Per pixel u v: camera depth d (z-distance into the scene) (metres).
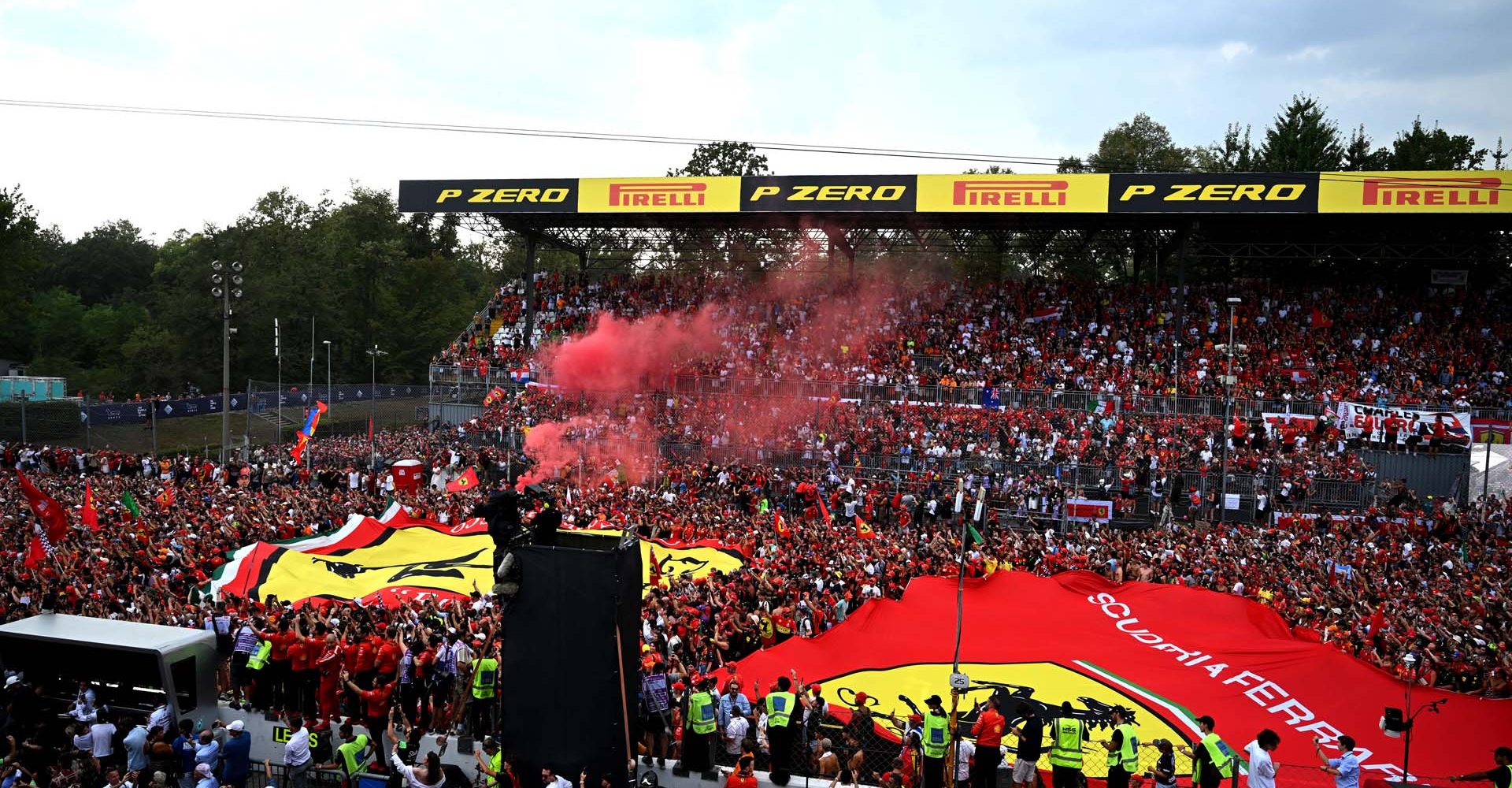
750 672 22.22
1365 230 58.25
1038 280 65.38
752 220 61.62
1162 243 63.69
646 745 18.77
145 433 67.19
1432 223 55.28
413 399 82.44
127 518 35.62
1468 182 49.38
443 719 20.75
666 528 37.00
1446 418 46.56
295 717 18.48
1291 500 45.31
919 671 22.88
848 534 37.31
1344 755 16.64
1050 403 50.72
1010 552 34.75
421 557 33.56
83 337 110.81
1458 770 18.36
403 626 22.41
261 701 20.91
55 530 28.25
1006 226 60.66
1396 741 19.45
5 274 81.06
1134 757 16.94
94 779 17.86
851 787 17.72
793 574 29.77
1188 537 37.22
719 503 43.59
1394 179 50.09
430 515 39.09
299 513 38.38
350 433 71.69
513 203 58.28
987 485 45.16
